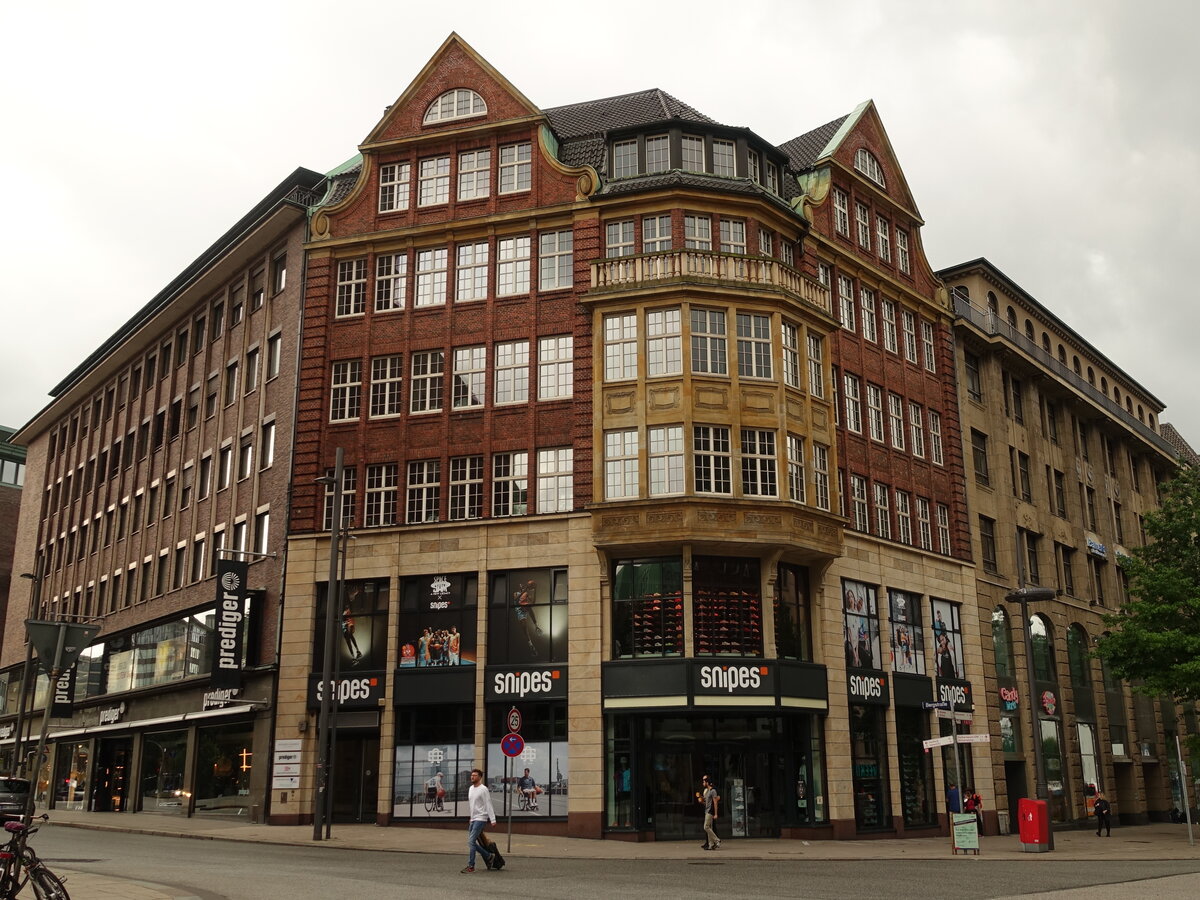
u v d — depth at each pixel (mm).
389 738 31875
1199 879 18984
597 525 30719
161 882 16547
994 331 46312
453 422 33906
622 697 30031
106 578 49844
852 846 29141
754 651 30859
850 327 38438
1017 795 41625
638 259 32500
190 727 39062
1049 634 46719
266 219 38344
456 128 36094
